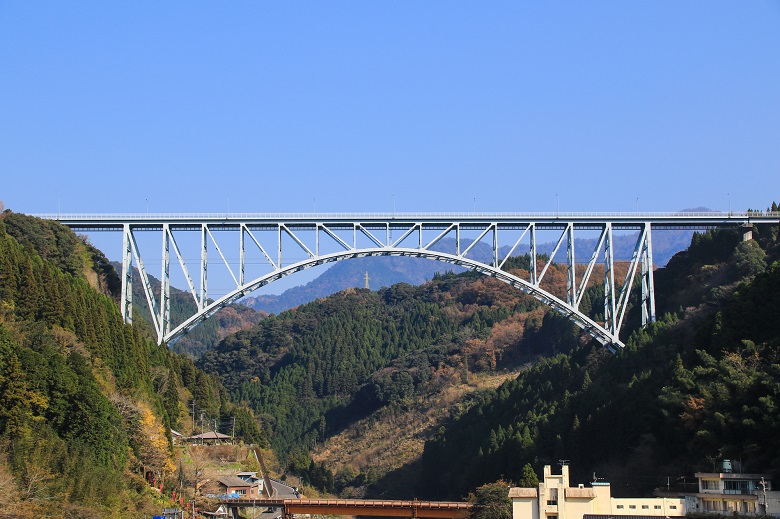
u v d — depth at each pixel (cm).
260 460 15212
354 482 17775
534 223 13125
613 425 11519
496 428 14900
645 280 13525
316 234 12888
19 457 8575
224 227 12862
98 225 13300
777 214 13450
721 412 9512
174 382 14138
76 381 9938
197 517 11038
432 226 13075
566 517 8788
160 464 11206
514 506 9025
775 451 8856
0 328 9606
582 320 13150
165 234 12862
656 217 13275
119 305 14888
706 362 10500
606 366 13562
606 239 13325
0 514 7844
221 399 17375
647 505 8744
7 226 12781
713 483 8738
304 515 14050
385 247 12838
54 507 8350
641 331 13212
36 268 11812
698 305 13750
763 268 13775
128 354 12694
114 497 9188
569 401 13112
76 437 9594
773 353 10006
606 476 10719
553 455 12038
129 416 10962
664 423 10369
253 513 13338
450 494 14600
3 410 8938
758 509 8269
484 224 13150
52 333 11056
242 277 12838
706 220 13375
